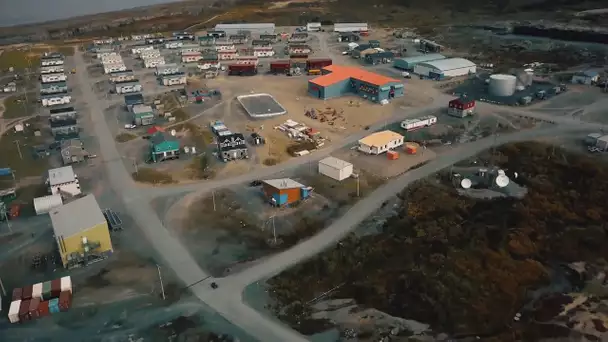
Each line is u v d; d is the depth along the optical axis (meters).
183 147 68.06
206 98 88.44
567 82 89.44
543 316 37.41
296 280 41.53
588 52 106.12
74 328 36.84
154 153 63.88
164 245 46.66
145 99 89.00
